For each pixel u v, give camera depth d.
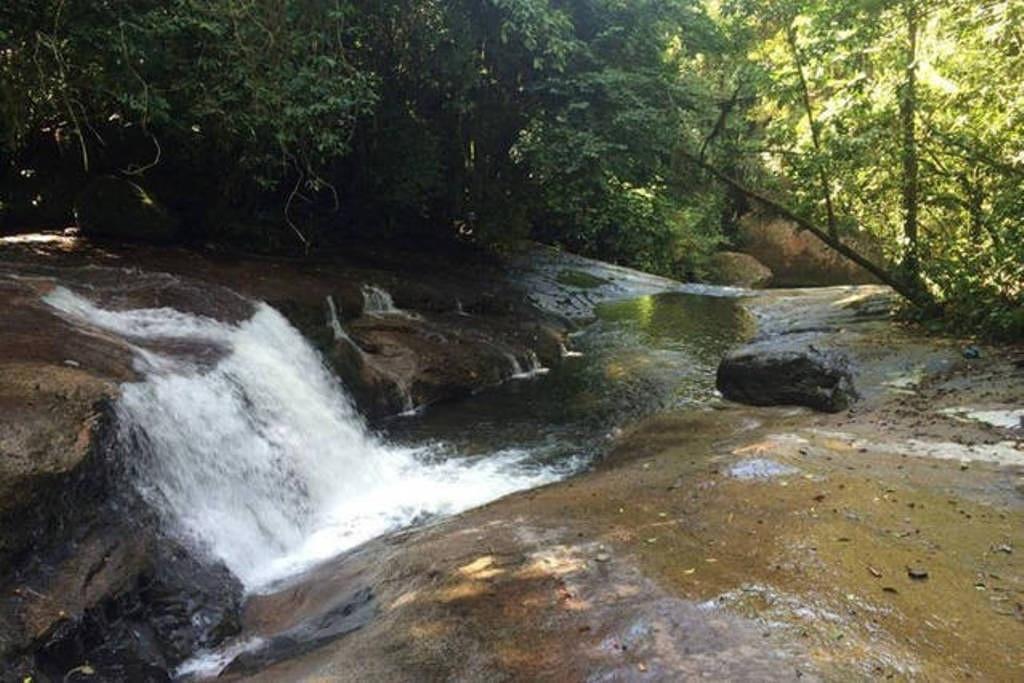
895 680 3.64
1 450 4.91
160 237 12.09
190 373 7.46
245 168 12.36
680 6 14.80
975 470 6.62
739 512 5.76
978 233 12.55
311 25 10.66
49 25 8.76
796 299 18.75
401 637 4.35
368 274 13.43
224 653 5.00
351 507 7.90
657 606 4.39
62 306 8.04
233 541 6.44
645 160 14.95
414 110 15.66
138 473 5.93
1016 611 4.33
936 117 12.48
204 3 9.56
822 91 14.42
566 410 10.80
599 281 20.77
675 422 9.59
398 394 10.70
